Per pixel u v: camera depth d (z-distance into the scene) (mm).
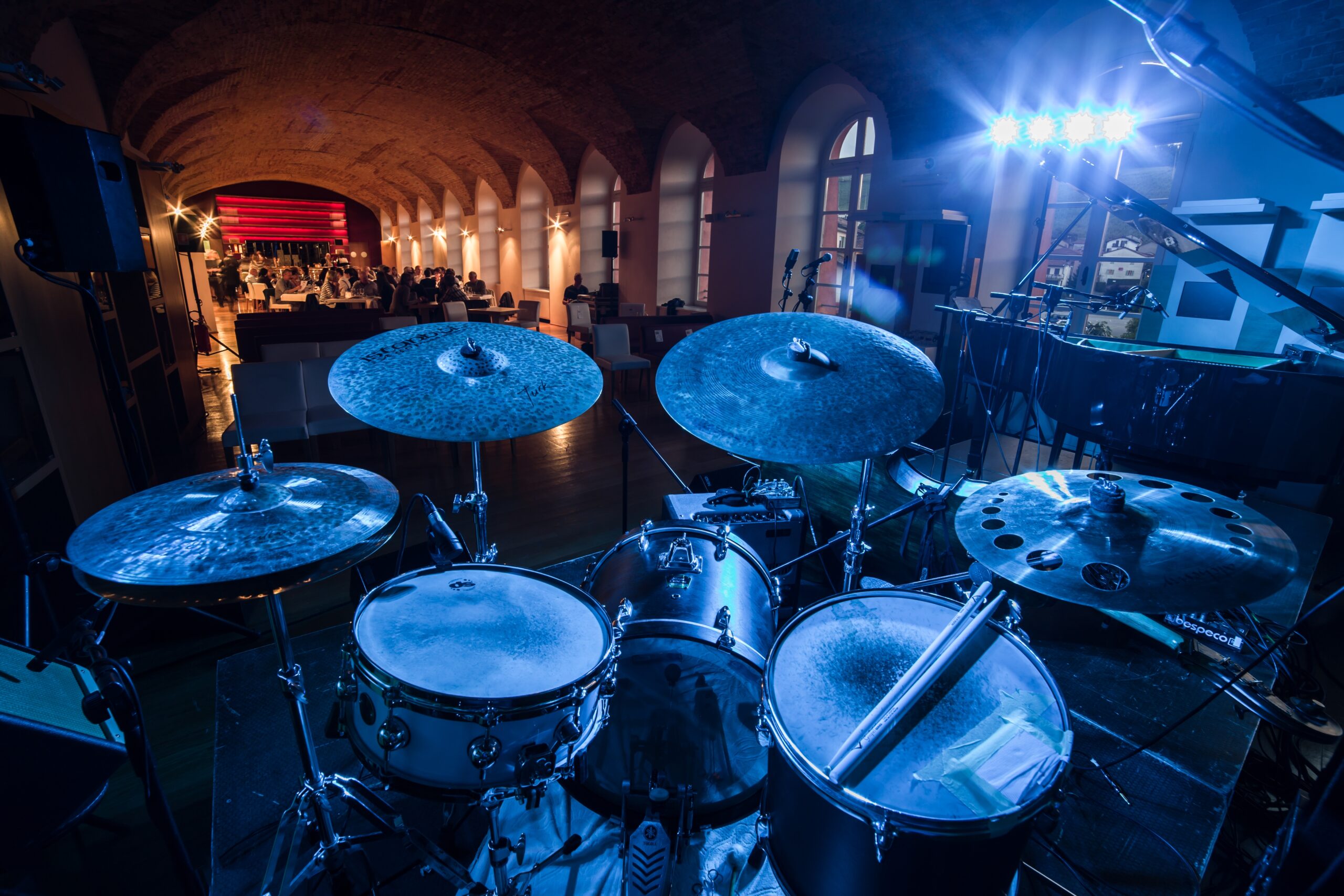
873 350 1719
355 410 1597
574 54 8094
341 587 3131
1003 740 1136
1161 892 1604
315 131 14570
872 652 1362
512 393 1773
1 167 2037
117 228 2279
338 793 1621
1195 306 4242
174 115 8883
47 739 1350
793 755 1126
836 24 5961
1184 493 1597
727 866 1697
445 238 19234
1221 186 4211
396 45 8609
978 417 3977
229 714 2223
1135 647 2482
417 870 1694
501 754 1268
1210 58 838
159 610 2646
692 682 1707
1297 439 2529
